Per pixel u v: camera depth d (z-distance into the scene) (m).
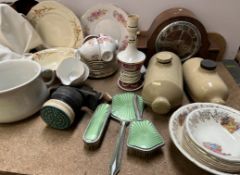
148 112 0.52
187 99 0.55
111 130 0.47
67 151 0.43
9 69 0.53
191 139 0.38
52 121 0.46
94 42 0.60
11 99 0.44
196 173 0.39
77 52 0.62
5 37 0.61
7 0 0.72
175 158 0.41
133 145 0.41
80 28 0.69
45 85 0.53
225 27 0.70
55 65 0.62
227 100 0.55
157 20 0.66
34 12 0.70
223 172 0.35
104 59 0.60
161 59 0.53
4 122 0.48
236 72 0.67
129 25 0.53
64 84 0.54
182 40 0.63
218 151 0.39
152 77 0.51
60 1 0.71
